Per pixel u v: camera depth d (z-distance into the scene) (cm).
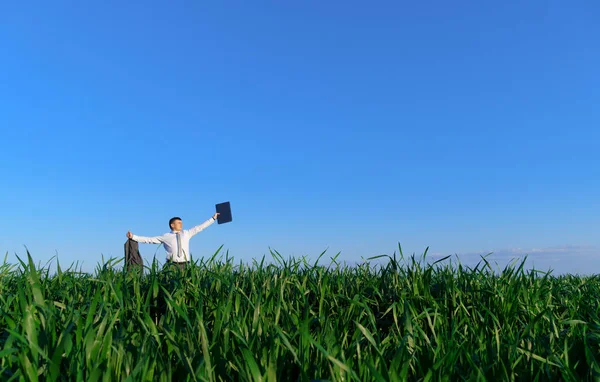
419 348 368
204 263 661
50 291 516
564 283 700
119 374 293
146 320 356
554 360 346
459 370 332
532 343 391
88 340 298
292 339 365
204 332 323
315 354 360
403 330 459
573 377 318
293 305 535
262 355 327
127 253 1097
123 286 513
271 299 466
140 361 281
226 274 634
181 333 355
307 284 618
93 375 262
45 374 282
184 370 322
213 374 319
